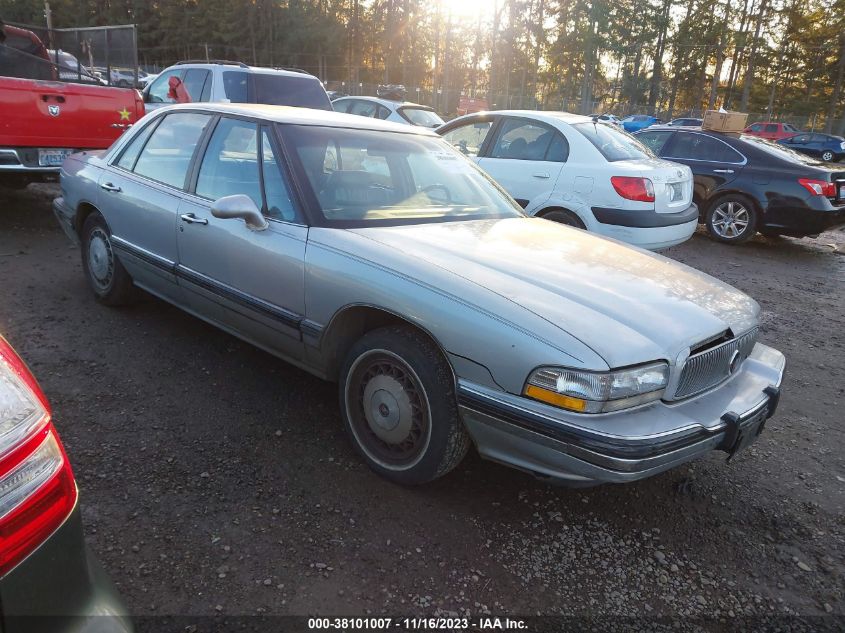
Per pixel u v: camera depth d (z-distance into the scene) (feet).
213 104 12.86
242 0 199.82
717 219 30.37
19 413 3.99
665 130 32.37
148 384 11.87
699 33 200.54
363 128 12.29
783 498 10.18
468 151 24.68
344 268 9.36
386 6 207.62
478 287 8.39
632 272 9.90
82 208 15.31
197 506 8.60
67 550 4.18
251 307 10.83
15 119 19.45
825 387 14.83
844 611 7.89
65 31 26.96
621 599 7.75
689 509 9.68
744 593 8.05
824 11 193.67
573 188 21.22
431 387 8.49
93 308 15.31
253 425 10.78
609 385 7.34
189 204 11.96
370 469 9.73
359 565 7.83
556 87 227.81
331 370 10.18
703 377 8.60
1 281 16.60
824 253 30.78
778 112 209.26
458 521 8.83
